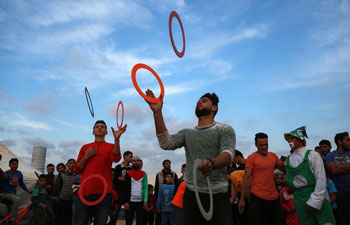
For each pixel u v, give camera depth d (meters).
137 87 2.86
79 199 4.57
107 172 4.80
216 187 2.84
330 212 4.27
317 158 4.39
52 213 8.45
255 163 5.23
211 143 2.92
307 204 4.29
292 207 6.18
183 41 4.27
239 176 6.23
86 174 4.71
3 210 8.13
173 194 8.12
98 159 4.75
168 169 8.72
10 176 8.60
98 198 4.59
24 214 8.46
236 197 6.74
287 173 4.71
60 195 8.62
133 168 8.15
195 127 3.12
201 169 2.42
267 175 5.16
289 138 4.72
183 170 8.83
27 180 12.93
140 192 7.96
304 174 4.43
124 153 8.78
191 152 3.02
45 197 8.37
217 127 2.95
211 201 2.53
